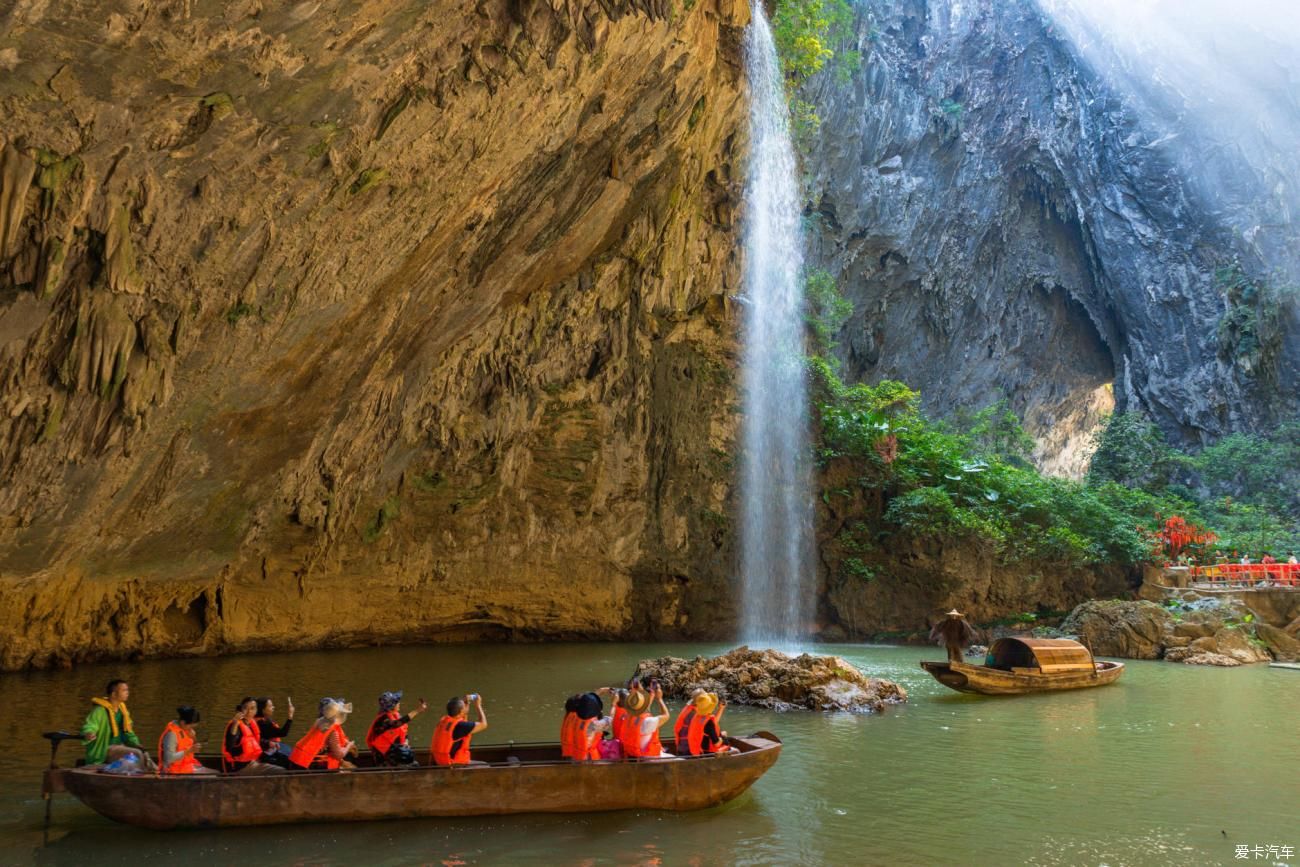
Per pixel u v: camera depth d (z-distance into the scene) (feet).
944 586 85.56
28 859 20.18
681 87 62.13
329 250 46.85
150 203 38.32
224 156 38.91
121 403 43.06
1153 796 26.99
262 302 46.03
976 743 34.71
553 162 56.24
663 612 84.58
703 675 45.65
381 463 67.62
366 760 25.08
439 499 73.36
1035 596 87.10
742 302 91.91
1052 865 20.70
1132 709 43.86
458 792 23.12
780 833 22.77
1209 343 140.87
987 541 86.12
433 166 47.34
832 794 26.76
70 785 22.13
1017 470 98.48
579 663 62.54
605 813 23.91
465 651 70.44
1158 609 73.82
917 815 24.63
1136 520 99.25
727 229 88.28
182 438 49.08
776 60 89.20
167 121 36.01
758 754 25.49
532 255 65.31
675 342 87.25
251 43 35.09
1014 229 152.66
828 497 92.43
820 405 94.94
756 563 88.74
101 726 24.70
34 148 33.81
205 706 40.98
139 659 58.13
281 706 41.19
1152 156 145.89
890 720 39.65
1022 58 148.15
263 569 64.44
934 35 142.82
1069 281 156.25
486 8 42.55
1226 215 141.49
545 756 26.68
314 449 60.34
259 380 49.93
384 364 60.13
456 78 44.06
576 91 51.42
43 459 42.39
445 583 74.59
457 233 54.44
